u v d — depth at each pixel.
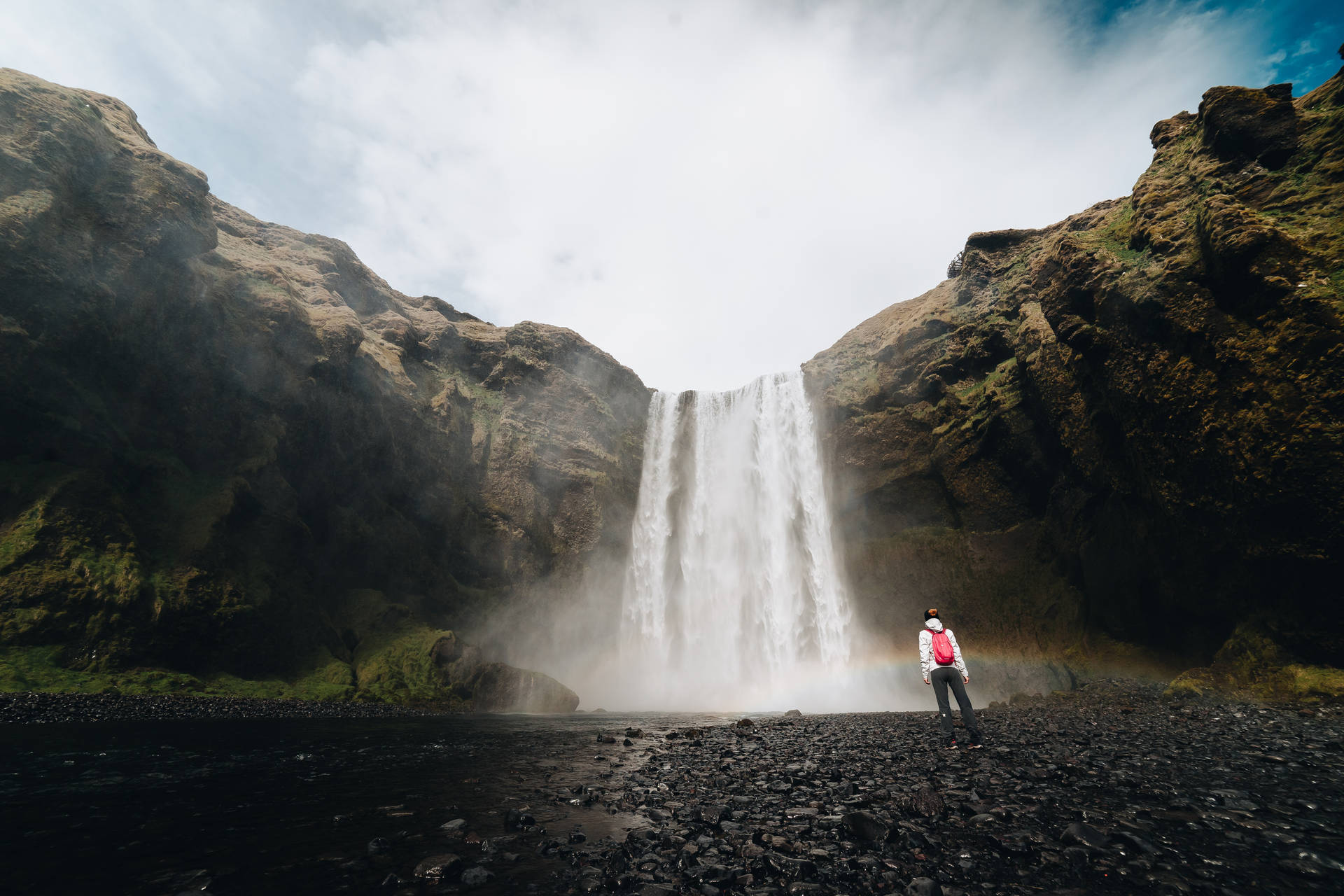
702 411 46.12
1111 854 3.97
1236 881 3.56
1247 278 14.98
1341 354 13.16
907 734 11.38
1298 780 6.57
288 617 23.75
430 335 40.97
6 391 18.84
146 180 23.80
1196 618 18.95
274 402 26.62
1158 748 8.94
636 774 7.51
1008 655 27.48
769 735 11.98
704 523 42.47
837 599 35.97
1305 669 14.14
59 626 17.39
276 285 28.97
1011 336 31.33
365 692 23.31
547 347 44.94
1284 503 14.22
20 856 3.94
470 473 37.44
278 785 6.75
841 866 3.83
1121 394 19.28
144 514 21.47
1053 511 27.47
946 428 32.84
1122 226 21.36
